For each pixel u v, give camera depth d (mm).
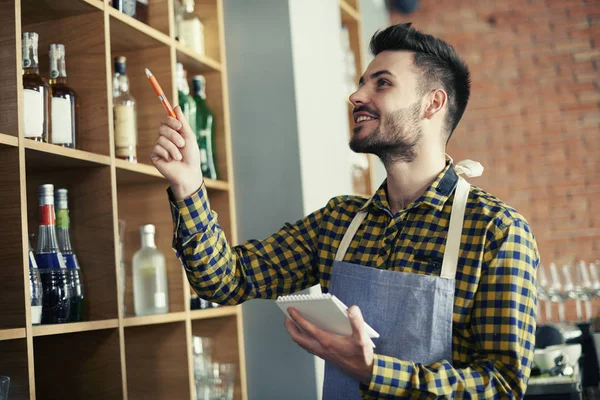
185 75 2340
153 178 2158
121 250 2152
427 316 1434
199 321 2418
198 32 2449
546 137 4801
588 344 2549
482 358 1395
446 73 1612
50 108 1779
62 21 1940
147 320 1976
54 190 1919
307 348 1386
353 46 3516
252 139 2510
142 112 2211
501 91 4883
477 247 1439
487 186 4879
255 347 2451
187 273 1622
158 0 2225
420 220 1531
